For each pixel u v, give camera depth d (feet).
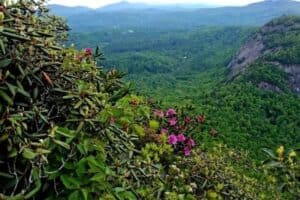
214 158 23.35
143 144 18.92
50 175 10.64
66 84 12.07
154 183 16.03
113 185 12.62
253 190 25.39
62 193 10.93
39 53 11.43
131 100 19.27
